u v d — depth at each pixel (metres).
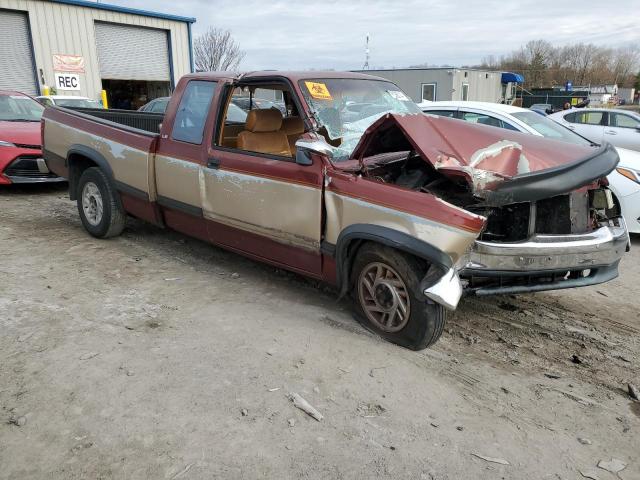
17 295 4.51
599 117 12.40
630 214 6.51
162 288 4.80
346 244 3.88
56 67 19.81
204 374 3.41
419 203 3.45
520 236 3.79
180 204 5.15
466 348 3.92
